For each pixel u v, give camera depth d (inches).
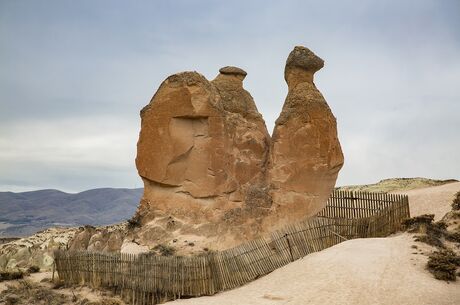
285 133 1144.2
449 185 1708.9
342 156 1158.3
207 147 1120.8
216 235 1079.6
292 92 1171.9
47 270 1152.2
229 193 1122.0
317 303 762.8
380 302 745.6
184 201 1123.9
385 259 889.5
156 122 1138.7
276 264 952.9
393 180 2277.3
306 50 1193.4
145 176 1140.5
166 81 1147.9
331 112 1155.3
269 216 1103.6
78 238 1330.0
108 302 865.5
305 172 1122.0
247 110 1226.6
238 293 855.7
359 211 1150.3
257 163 1160.2
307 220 1024.9
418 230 1032.2
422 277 821.2
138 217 1142.3
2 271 1047.6
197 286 875.4
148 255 920.9
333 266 882.1
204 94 1127.6
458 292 770.2
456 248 970.1
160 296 879.1
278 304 772.0
